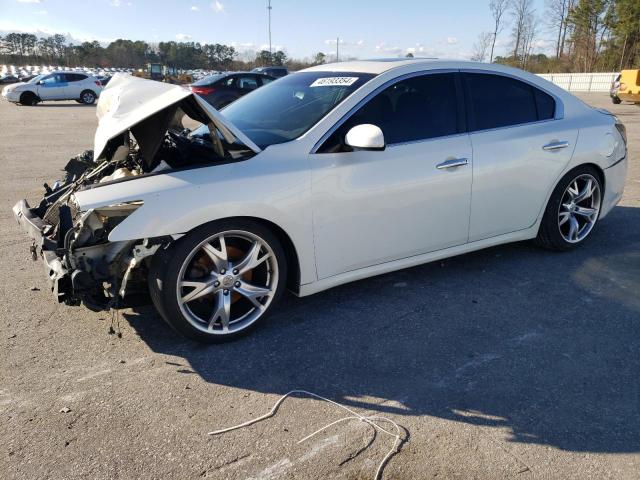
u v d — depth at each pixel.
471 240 4.07
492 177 3.99
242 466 2.24
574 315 3.58
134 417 2.55
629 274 4.25
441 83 3.86
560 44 55.22
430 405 2.65
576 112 4.55
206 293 3.09
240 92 17.20
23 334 3.31
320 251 3.38
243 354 3.11
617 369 2.96
